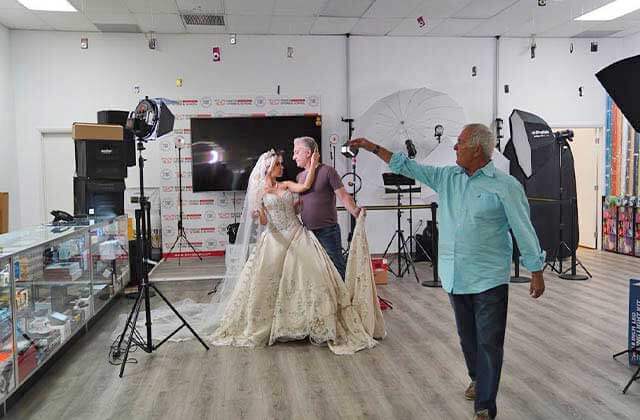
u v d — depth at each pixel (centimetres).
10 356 298
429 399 307
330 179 432
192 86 780
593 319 466
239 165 775
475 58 827
